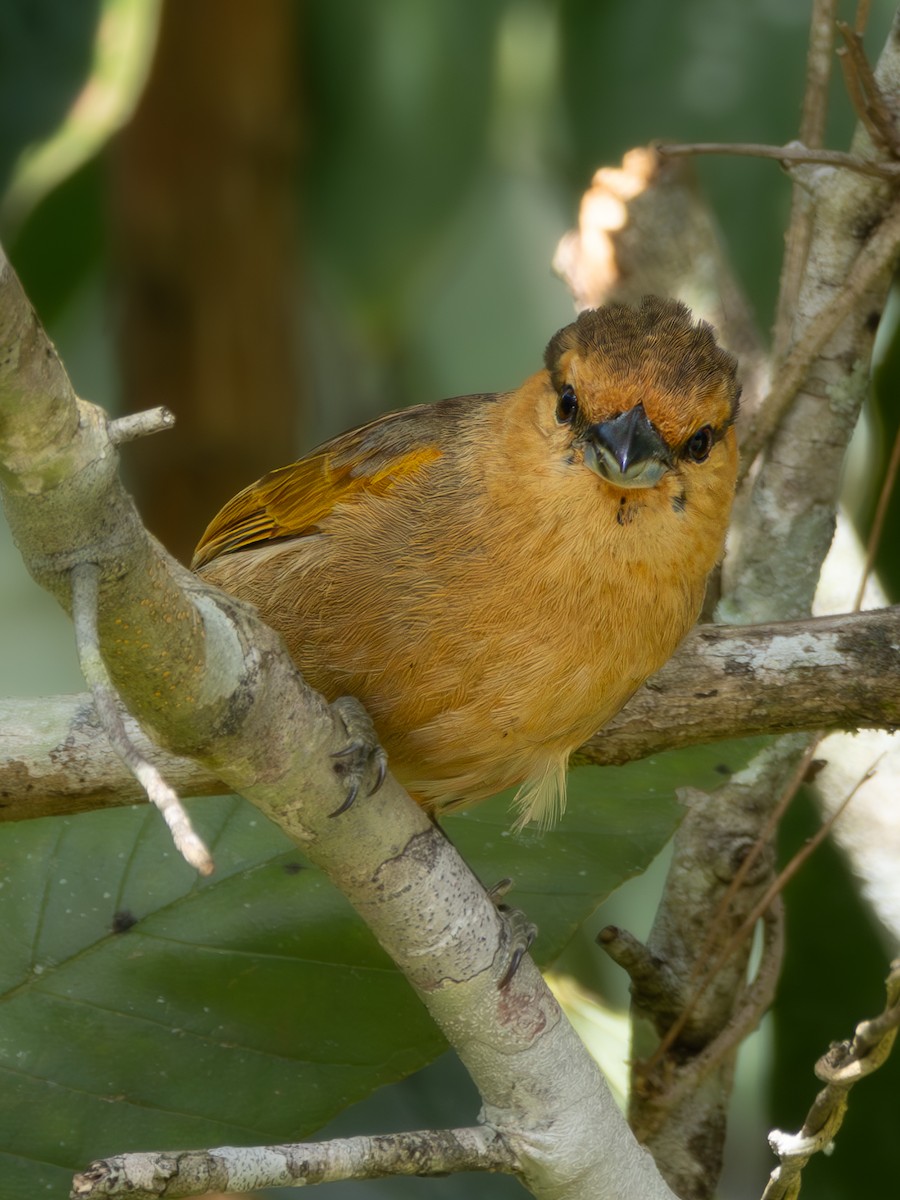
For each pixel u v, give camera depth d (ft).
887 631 28.37
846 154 29.71
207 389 48.26
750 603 32.89
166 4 45.68
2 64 42.27
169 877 30.12
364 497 27.37
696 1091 30.68
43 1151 26.14
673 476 26.40
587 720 26.94
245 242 47.39
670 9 40.14
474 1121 38.34
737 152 29.25
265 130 46.21
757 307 40.91
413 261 44.75
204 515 48.96
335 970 28.81
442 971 23.67
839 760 34.68
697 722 28.81
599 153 40.73
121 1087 27.14
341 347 53.06
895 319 40.06
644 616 26.27
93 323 53.26
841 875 36.14
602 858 29.94
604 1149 24.09
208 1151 20.21
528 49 46.52
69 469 17.76
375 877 23.35
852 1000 36.19
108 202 45.78
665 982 30.42
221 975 28.76
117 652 19.62
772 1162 37.88
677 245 36.45
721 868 31.32
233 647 20.86
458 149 43.80
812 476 32.55
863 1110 35.42
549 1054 23.98
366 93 44.21
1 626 57.36
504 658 26.17
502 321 51.16
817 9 31.76
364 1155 21.67
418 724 26.86
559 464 26.21
